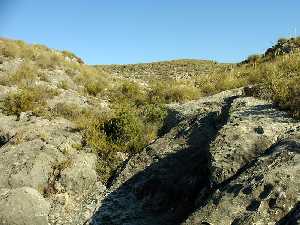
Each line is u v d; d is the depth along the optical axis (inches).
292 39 1101.1
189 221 328.5
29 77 871.1
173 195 435.2
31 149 537.0
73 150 555.2
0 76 857.5
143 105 778.2
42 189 489.1
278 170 326.3
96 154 562.9
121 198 459.8
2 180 489.4
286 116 447.2
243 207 313.4
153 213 430.6
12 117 673.0
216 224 311.3
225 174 372.5
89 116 672.4
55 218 450.0
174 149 489.4
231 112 485.7
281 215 294.5
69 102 735.1
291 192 303.3
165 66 2085.4
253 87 572.4
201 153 458.6
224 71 1032.2
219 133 426.0
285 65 743.1
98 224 432.5
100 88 870.4
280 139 391.9
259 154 384.8
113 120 602.9
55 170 509.0
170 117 642.8
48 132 595.2
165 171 462.6
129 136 583.8
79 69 1026.1
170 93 801.6
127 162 513.0
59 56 1085.8
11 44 1050.1
